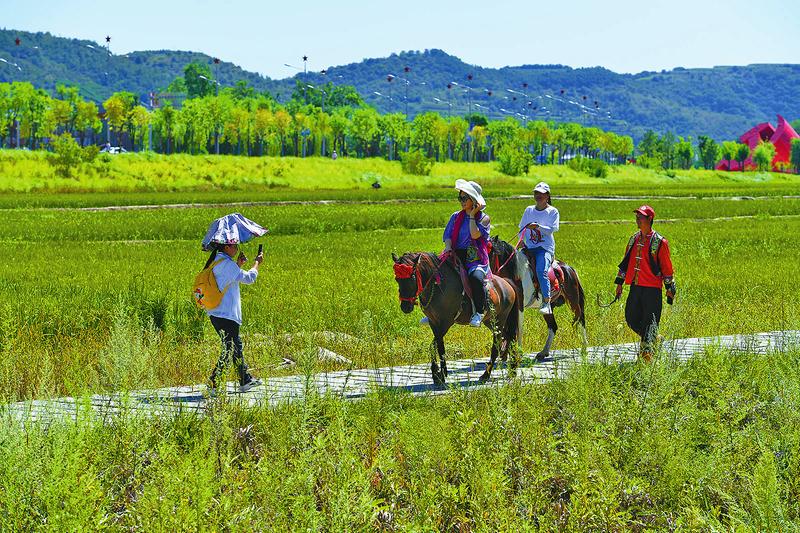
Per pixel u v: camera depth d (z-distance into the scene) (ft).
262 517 21.45
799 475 24.90
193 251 125.80
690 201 287.07
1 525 20.63
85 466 23.67
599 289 79.97
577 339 54.03
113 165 421.59
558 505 24.54
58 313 63.41
